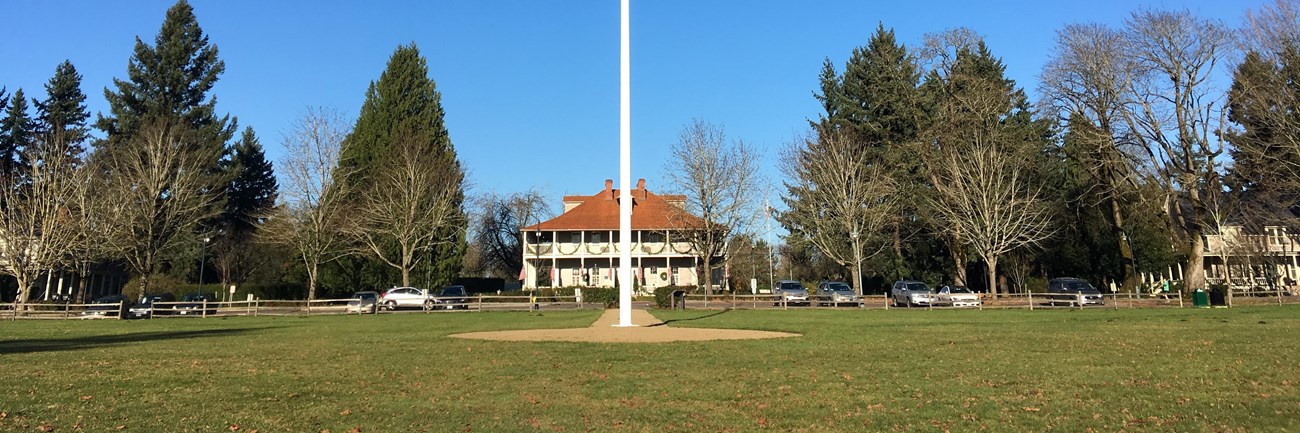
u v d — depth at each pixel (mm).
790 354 14938
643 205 67812
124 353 15914
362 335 21547
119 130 57500
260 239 53438
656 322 26266
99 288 67250
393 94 58344
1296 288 51906
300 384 11297
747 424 8445
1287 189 41375
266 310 41094
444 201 52281
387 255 52031
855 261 49094
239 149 68000
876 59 55656
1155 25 40406
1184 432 7750
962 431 7984
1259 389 9898
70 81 63312
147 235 46969
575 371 12625
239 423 8469
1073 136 45250
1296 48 35219
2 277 54281
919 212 52406
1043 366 12594
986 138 47000
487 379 11766
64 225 41000
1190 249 43594
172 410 9164
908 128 53844
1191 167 41656
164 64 59750
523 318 30875
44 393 10242
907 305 41344
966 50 51469
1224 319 24094
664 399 9945
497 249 86562
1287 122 35812
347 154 52812
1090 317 27172
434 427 8336
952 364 13055
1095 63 41781
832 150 50656
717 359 14156
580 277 64875
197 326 27812
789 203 54438
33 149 46875
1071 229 54688
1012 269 55406
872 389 10508
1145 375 11328
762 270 80438
